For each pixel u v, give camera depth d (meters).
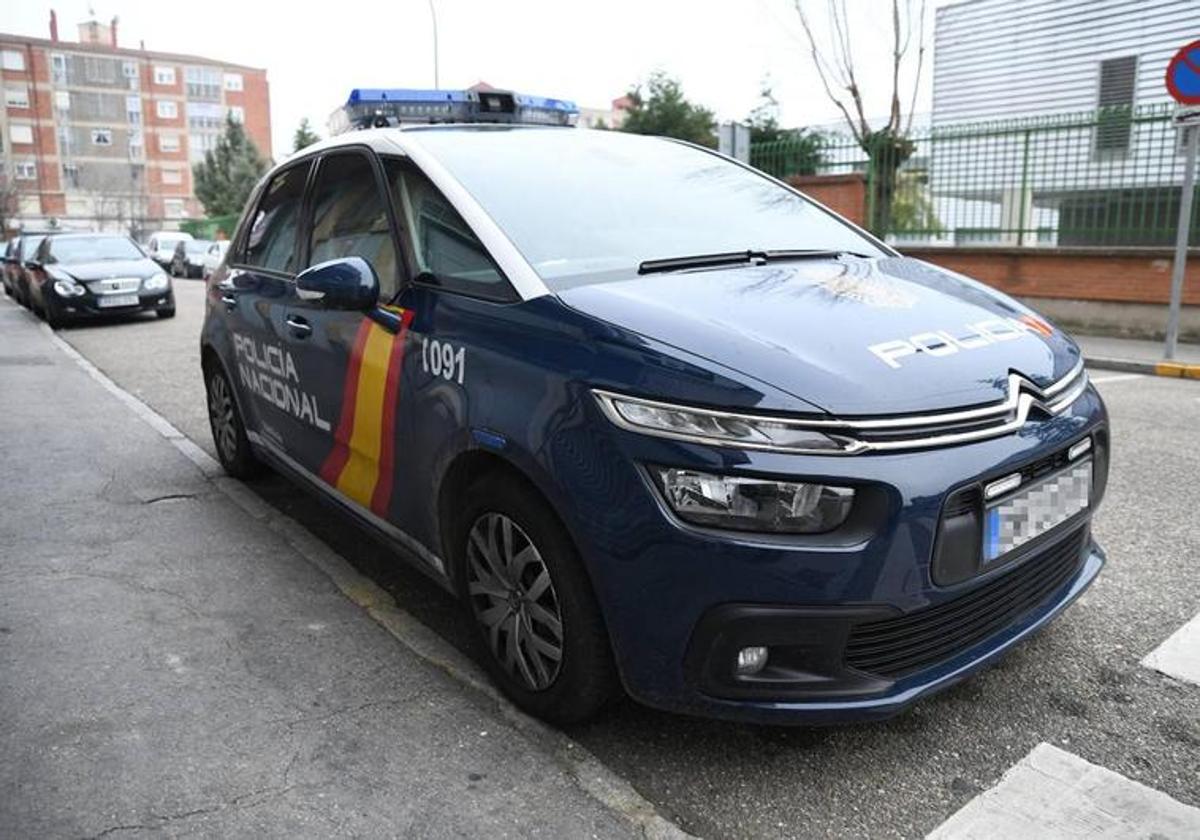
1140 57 14.46
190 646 3.33
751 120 20.50
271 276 4.45
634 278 2.99
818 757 2.70
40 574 3.98
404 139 3.67
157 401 7.91
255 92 88.94
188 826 2.38
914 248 12.99
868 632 2.40
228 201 61.16
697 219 3.58
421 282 3.24
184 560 4.13
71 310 13.91
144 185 84.44
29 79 79.56
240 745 2.73
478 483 2.88
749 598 2.32
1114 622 3.47
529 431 2.62
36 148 80.31
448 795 2.51
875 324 2.74
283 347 4.15
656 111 25.36
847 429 2.34
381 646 3.34
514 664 2.90
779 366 2.43
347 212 3.84
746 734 2.81
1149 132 11.02
